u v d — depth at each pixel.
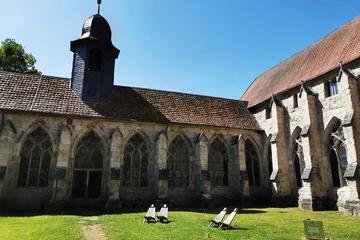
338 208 19.77
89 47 25.81
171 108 27.47
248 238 9.86
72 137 22.30
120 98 26.27
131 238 9.92
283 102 26.48
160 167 23.44
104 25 27.20
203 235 10.38
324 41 26.52
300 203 21.59
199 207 23.23
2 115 20.72
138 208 21.92
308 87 23.31
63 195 20.27
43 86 24.12
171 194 24.55
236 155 26.78
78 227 12.59
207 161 25.08
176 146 25.94
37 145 21.52
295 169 24.61
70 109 22.89
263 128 28.83
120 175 23.19
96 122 23.28
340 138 20.30
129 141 24.34
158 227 12.25
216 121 27.92
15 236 10.17
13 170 20.28
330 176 20.88
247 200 25.27
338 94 20.38
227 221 11.95
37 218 15.49
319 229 9.35
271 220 14.73
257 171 28.19
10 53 35.88
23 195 20.30
